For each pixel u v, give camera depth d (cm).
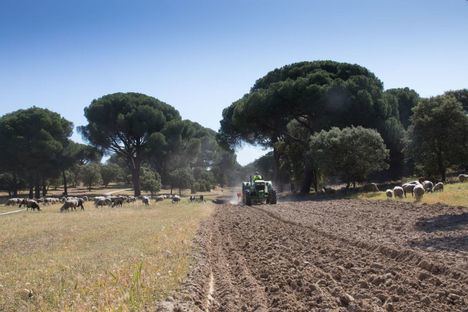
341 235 1641
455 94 6756
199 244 1566
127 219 2656
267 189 4006
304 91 5128
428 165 4503
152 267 1096
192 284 974
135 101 7425
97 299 827
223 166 13562
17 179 8488
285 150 6131
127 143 7381
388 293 902
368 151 4266
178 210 3350
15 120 7038
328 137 4391
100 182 10750
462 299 824
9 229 2261
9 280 1045
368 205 2886
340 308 806
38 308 802
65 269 1136
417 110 4562
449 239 1427
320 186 6172
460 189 3047
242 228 2125
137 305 788
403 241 1439
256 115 5500
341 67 5806
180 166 8688
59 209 4081
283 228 2005
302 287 957
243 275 1116
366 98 5000
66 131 7844
